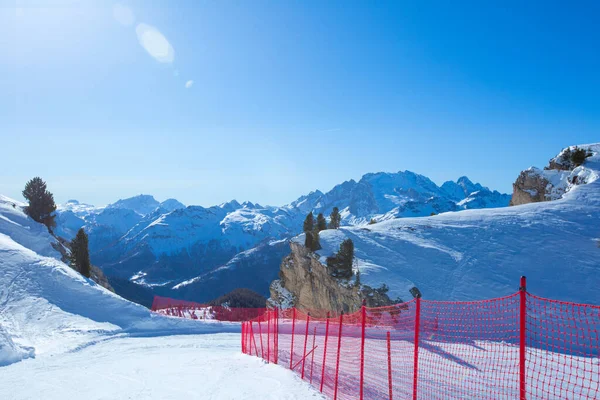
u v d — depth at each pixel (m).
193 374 17.36
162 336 32.53
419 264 51.19
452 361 19.62
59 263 42.34
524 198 79.50
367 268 50.03
